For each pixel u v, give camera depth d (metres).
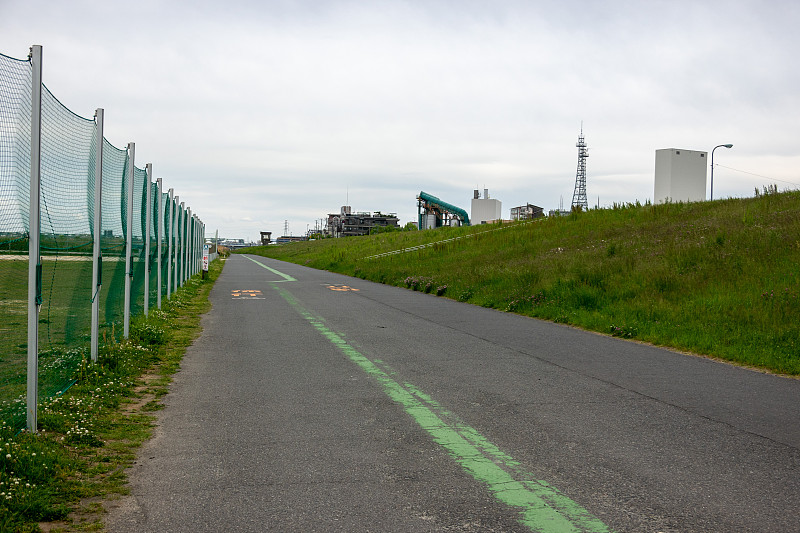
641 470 4.54
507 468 4.56
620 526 3.59
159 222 14.92
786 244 15.35
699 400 6.64
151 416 5.95
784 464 4.68
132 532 3.50
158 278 14.40
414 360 8.91
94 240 7.71
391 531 3.52
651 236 22.12
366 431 5.49
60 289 7.88
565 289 15.67
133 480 4.30
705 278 14.30
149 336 10.12
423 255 34.16
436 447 5.05
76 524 3.60
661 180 35.88
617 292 14.72
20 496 3.79
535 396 6.79
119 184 9.77
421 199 100.38
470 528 3.56
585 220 32.12
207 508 3.83
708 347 9.62
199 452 4.91
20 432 5.04
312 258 55.03
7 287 8.48
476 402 6.52
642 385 7.36
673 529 3.55
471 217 83.12
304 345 10.23
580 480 4.33
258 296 19.80
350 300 18.48
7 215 4.85
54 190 6.15
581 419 5.89
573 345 10.34
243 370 8.16
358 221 187.12
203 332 11.71
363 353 9.47
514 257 25.34
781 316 10.66
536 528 3.56
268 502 3.92
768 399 6.71
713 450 5.00
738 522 3.65
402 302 17.94
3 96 4.70
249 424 5.70
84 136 7.18
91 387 6.73
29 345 5.10
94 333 7.71
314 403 6.46
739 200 26.70
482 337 11.22
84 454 4.80
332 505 3.88
